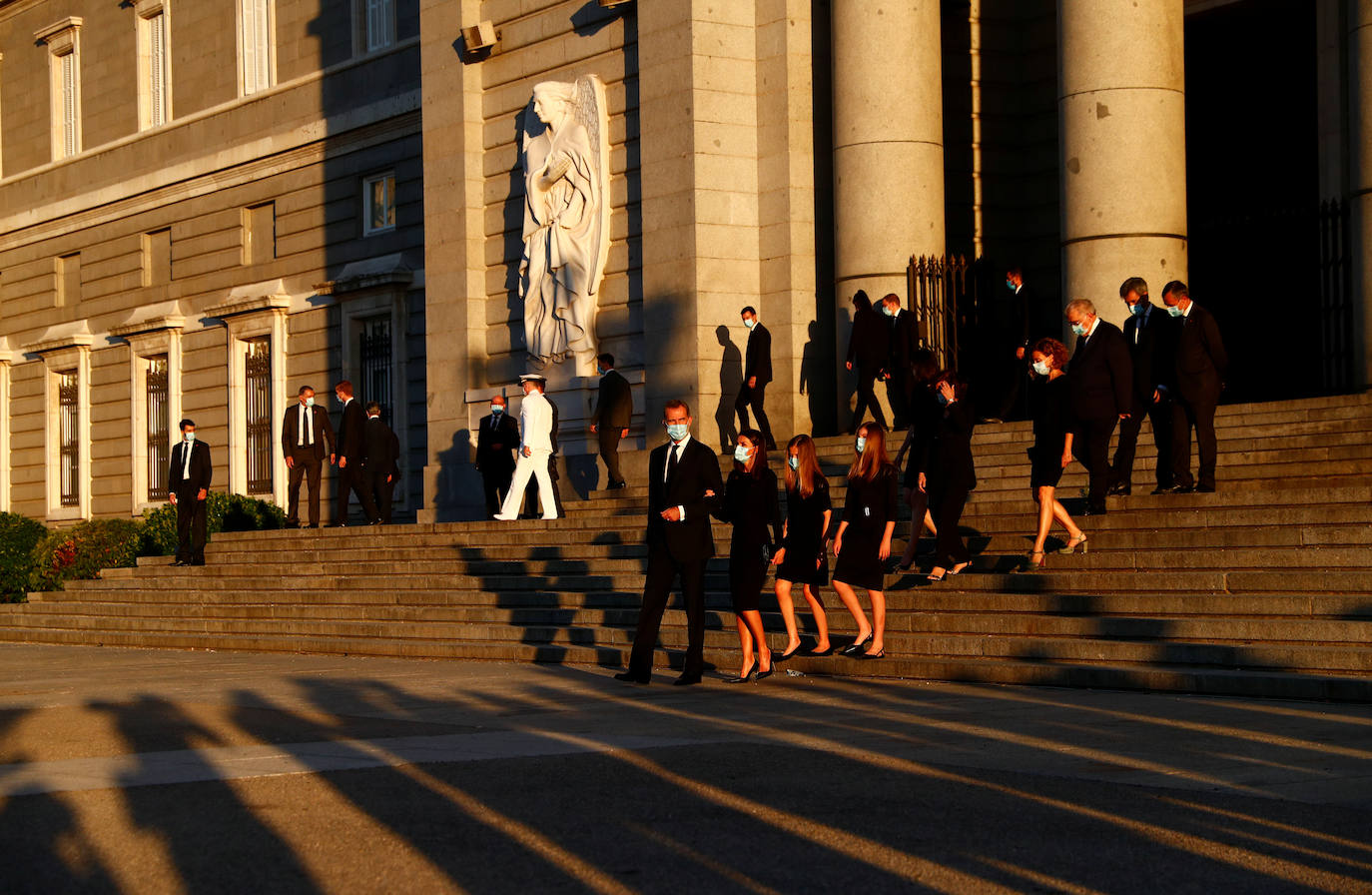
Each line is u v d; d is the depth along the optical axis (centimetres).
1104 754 802
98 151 3578
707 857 598
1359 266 1709
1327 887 537
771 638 1344
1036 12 2358
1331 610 1095
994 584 1304
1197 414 1361
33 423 3762
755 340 1973
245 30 3241
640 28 2169
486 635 1603
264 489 3128
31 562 2802
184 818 692
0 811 716
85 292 3622
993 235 2338
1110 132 1791
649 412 2136
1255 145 2309
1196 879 550
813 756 825
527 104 2370
